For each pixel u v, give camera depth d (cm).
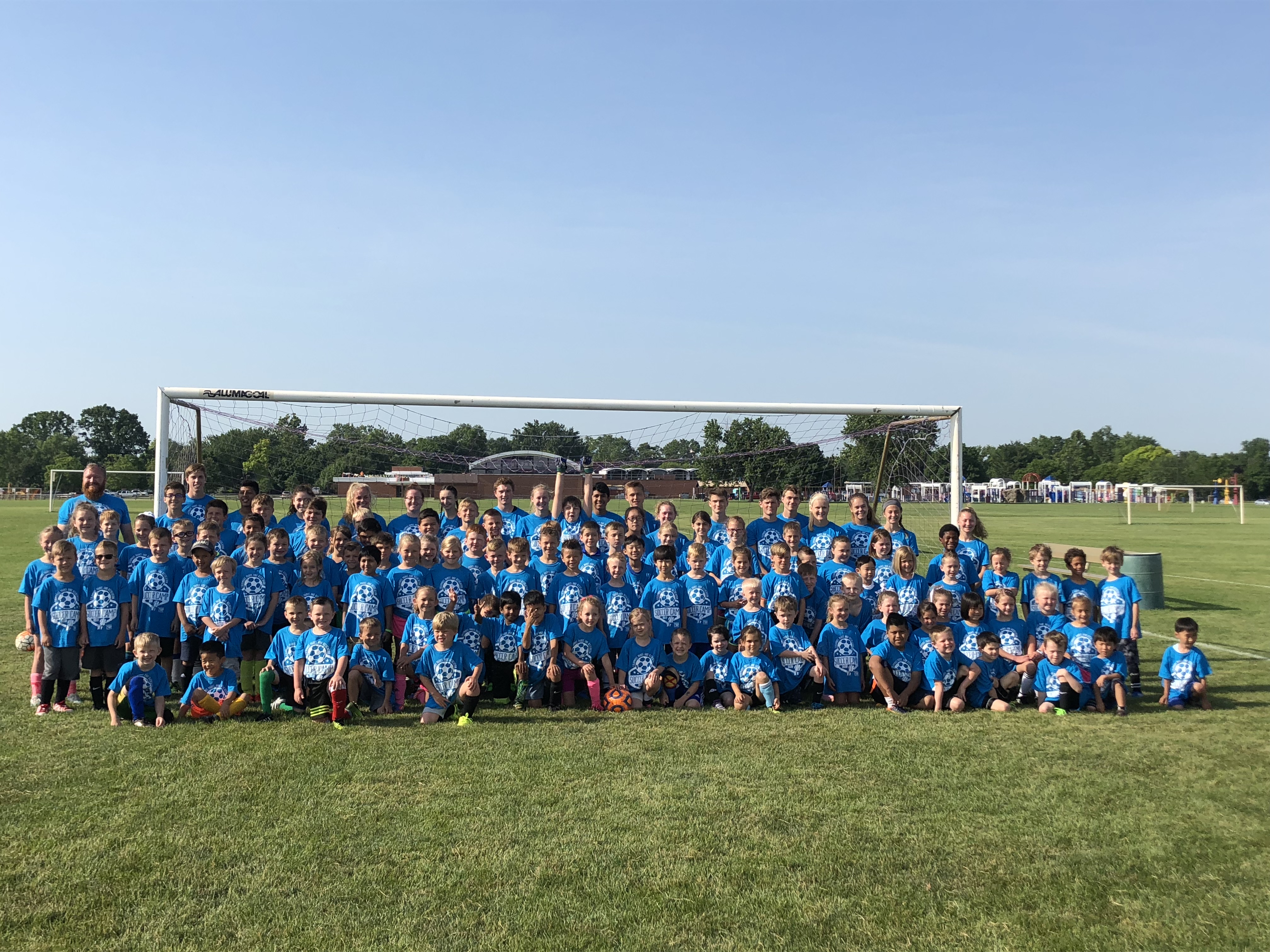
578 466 1199
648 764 473
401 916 303
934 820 393
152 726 545
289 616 592
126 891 320
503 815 395
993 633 643
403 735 531
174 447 1004
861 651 642
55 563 598
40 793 420
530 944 286
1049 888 329
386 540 704
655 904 313
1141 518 3928
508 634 627
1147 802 418
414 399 1009
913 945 289
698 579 676
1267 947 289
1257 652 822
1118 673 609
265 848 357
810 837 373
